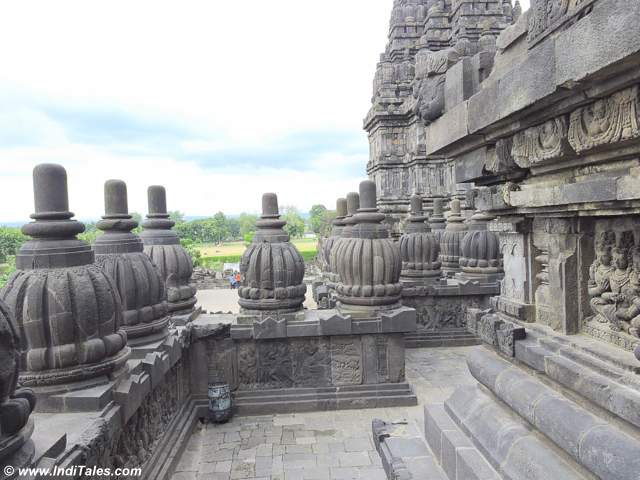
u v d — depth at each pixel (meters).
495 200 4.59
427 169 23.92
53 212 4.46
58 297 4.20
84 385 4.36
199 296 25.02
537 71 3.13
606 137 2.90
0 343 2.69
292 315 8.18
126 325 5.92
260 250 8.28
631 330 3.44
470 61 4.45
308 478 5.92
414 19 25.55
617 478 2.87
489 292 11.89
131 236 6.33
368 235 8.27
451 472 4.39
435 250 12.27
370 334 8.09
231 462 6.34
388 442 5.19
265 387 8.10
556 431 3.48
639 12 2.22
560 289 4.08
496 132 4.09
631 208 3.08
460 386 5.24
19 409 2.80
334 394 8.05
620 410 3.06
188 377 7.83
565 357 3.84
